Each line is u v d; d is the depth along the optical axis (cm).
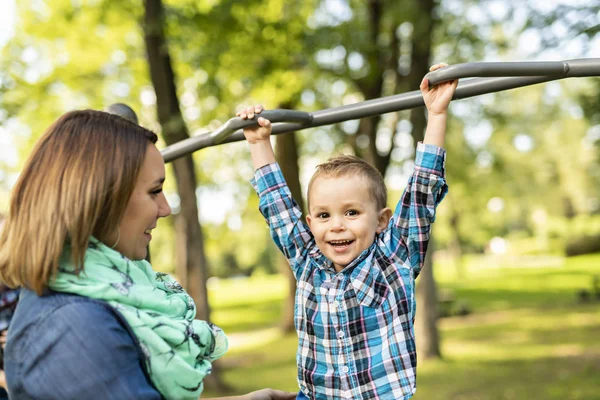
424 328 943
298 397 138
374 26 838
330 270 139
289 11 820
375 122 899
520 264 3147
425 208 136
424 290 948
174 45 708
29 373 97
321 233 139
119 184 104
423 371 874
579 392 695
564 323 1225
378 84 862
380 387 128
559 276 2317
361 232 137
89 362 95
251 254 3216
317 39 794
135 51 902
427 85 132
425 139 136
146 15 669
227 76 824
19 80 845
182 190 752
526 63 123
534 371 826
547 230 3378
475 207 2169
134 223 109
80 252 101
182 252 748
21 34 859
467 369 866
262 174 151
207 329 114
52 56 894
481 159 1353
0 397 149
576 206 3191
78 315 98
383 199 144
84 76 918
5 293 150
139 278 110
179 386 104
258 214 1476
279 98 850
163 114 693
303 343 138
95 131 106
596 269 2480
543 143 2170
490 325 1281
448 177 1279
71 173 102
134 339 101
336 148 1170
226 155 1230
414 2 753
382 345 130
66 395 95
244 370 977
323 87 937
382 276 134
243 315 1803
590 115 685
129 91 947
